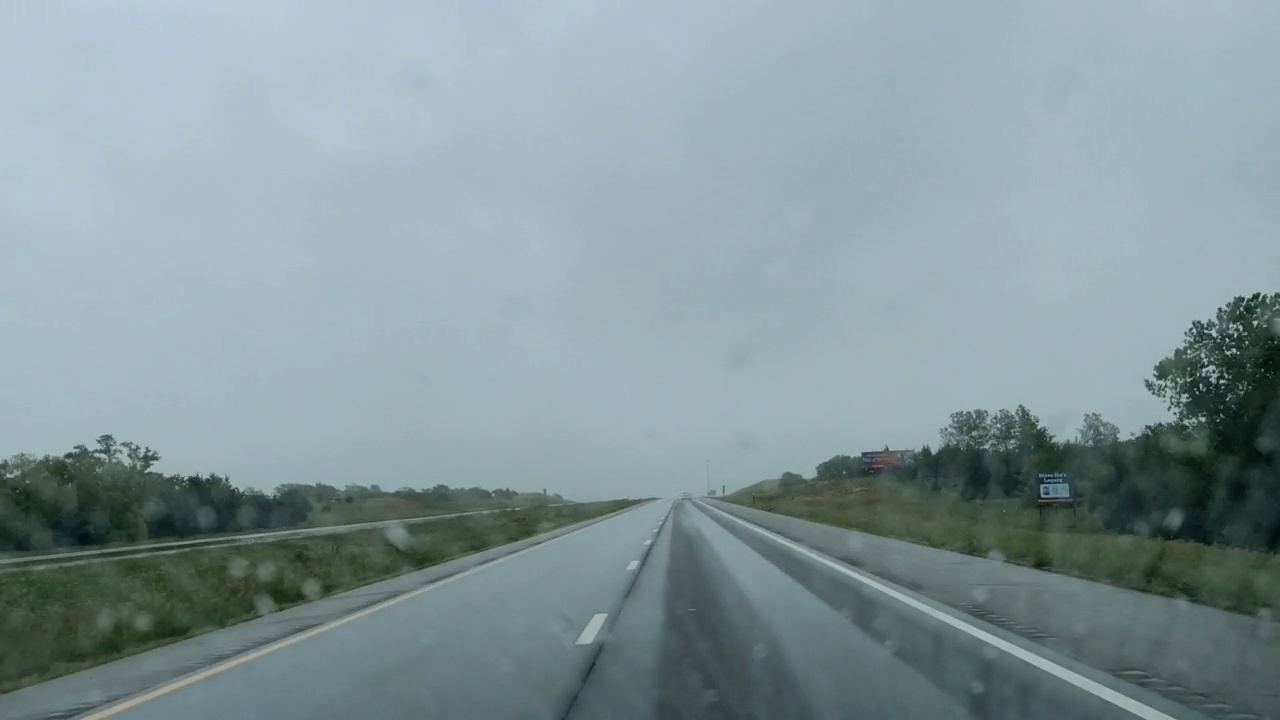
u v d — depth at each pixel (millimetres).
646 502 134625
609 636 13297
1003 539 25906
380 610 17359
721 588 19250
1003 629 12742
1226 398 45625
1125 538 25016
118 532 59344
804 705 8789
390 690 10062
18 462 57094
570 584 20859
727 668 10680
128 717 9422
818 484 129875
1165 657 10453
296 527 76312
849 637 12602
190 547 42531
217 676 11430
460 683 10281
